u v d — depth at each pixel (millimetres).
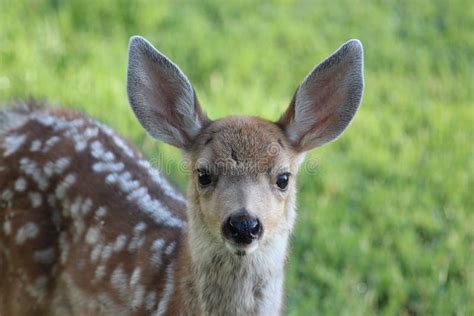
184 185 12492
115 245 9422
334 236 12297
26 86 14094
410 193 13250
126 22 16406
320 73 8875
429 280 11805
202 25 16672
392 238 12453
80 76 14531
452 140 14773
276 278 8680
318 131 9023
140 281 9125
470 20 18734
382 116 15102
